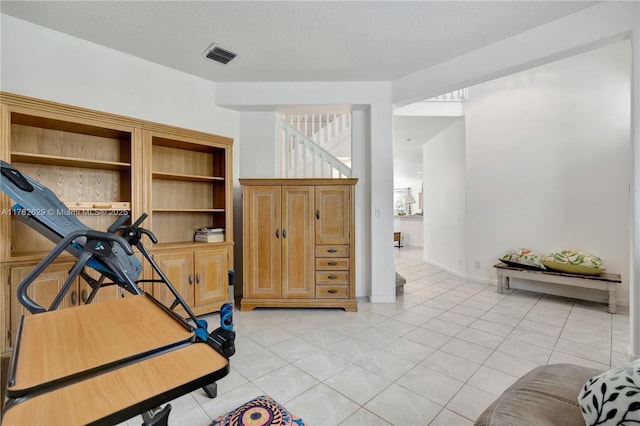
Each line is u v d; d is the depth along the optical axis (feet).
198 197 11.00
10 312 6.41
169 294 9.00
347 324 9.19
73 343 2.77
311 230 10.51
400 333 8.48
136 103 9.43
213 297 9.96
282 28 7.99
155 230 9.99
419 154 23.17
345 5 7.09
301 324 9.20
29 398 2.07
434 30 8.13
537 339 8.04
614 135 10.98
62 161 7.64
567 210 11.97
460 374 6.31
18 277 6.53
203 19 7.59
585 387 2.61
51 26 7.82
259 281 10.52
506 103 13.52
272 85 11.33
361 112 12.16
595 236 11.34
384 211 11.44
